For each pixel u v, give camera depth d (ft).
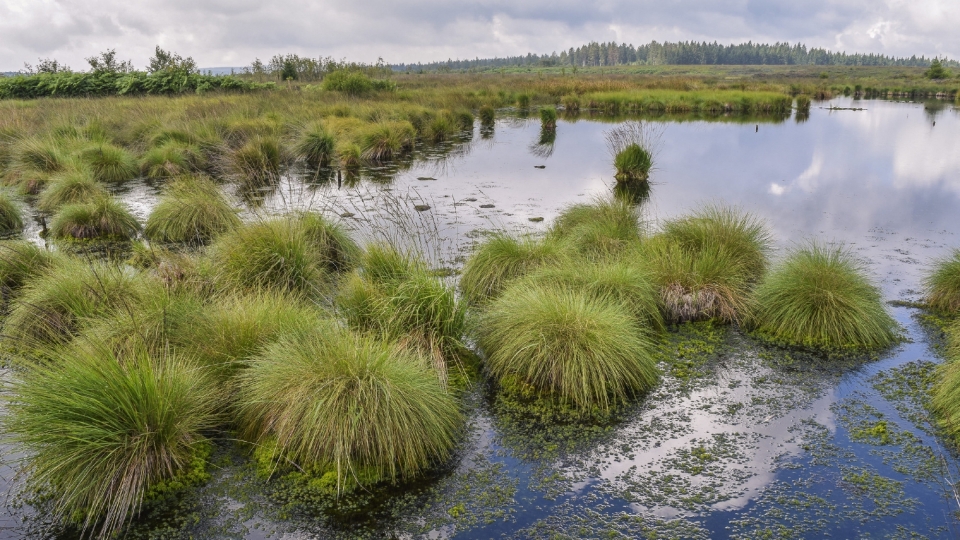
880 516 12.26
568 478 13.52
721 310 21.33
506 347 17.48
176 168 45.85
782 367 18.31
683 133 77.82
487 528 12.03
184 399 13.74
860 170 52.06
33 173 41.65
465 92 114.83
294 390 13.88
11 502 12.47
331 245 26.84
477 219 35.29
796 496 12.87
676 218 29.43
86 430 12.05
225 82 98.12
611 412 16.01
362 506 12.57
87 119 58.85
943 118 94.07
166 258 21.88
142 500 12.25
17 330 18.35
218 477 13.23
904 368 18.11
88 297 18.83
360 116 73.15
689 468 13.83
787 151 62.69
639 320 19.70
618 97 113.39
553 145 67.87
